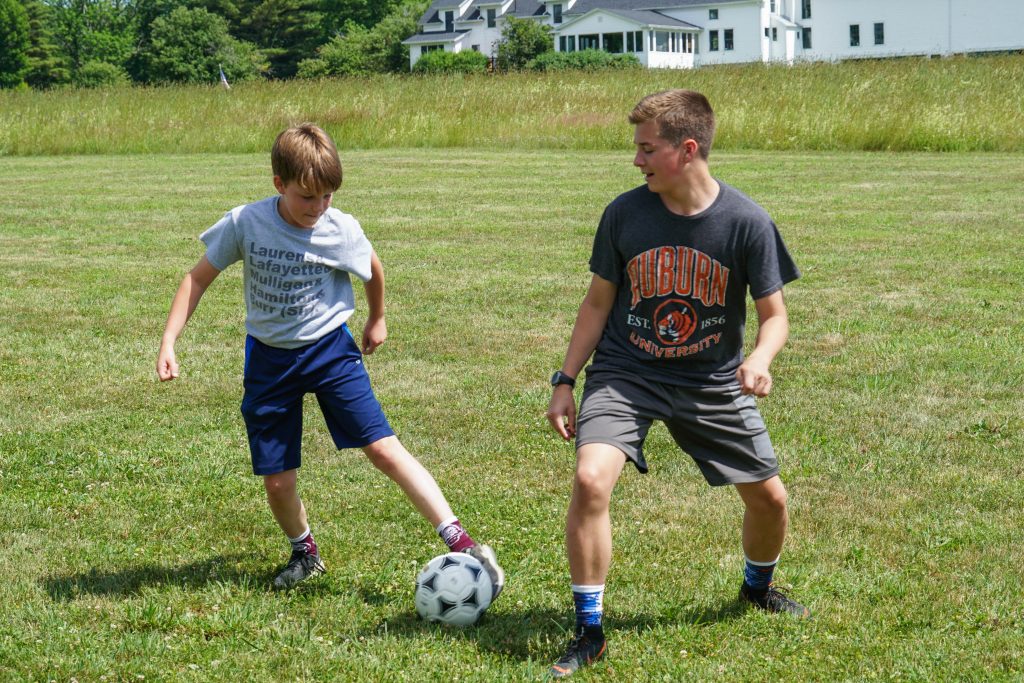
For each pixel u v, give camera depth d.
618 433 3.07
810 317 7.68
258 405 3.53
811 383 6.12
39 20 80.56
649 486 4.63
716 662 3.12
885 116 20.84
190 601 3.53
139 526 4.21
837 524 4.21
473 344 7.07
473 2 78.62
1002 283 8.73
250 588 3.65
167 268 9.75
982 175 16.05
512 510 4.37
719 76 24.59
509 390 6.06
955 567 3.81
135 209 13.56
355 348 3.60
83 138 22.17
